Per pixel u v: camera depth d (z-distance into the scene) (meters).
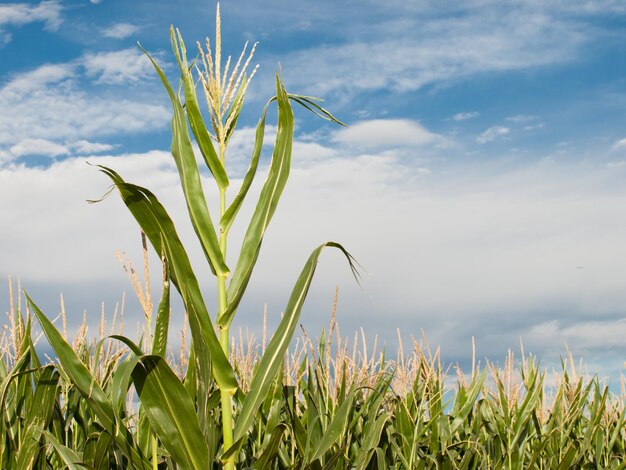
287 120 2.60
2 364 2.67
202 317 2.40
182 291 2.38
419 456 3.21
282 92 2.58
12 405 2.61
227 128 2.56
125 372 2.16
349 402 2.62
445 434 3.36
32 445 2.49
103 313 2.81
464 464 3.12
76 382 2.32
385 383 3.32
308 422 2.90
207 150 2.53
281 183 2.57
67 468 2.44
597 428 3.59
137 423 2.74
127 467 2.48
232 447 2.40
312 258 2.53
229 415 2.46
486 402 3.63
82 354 2.80
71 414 2.70
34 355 2.62
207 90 2.54
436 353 3.66
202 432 2.32
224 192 2.54
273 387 2.94
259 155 2.52
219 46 2.55
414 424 3.30
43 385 2.52
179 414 2.28
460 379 3.80
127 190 2.35
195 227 2.49
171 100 2.52
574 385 3.76
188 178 2.49
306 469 2.60
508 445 3.38
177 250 2.36
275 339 2.50
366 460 2.68
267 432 2.85
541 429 3.63
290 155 2.60
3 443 2.48
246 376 3.27
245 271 2.49
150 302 2.33
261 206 2.53
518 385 3.63
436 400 3.54
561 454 3.49
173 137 2.59
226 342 2.48
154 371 2.26
